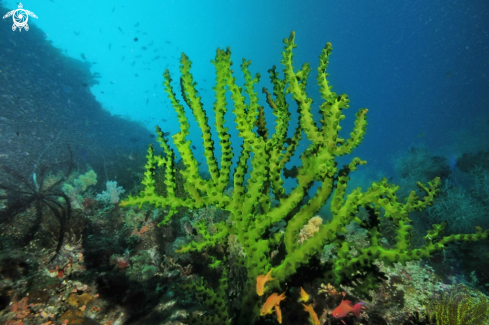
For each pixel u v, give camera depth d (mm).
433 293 3412
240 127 1780
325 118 1757
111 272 3488
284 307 2281
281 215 1910
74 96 14656
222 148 1852
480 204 6738
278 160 2086
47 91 12828
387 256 1765
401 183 9391
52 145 10172
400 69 60500
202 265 3613
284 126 2102
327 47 1691
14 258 3078
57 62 15039
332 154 1733
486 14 48375
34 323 2727
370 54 61812
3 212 3764
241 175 1885
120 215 4988
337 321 2682
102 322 3020
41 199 4117
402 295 3289
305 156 1873
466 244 5531
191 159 1868
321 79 1728
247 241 1909
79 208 4488
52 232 3809
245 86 1849
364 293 1946
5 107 10062
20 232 3701
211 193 1907
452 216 6680
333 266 1983
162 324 2375
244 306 2023
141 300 3311
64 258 3418
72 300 3025
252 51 62188
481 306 3033
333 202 1770
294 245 1856
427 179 8773
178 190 5676
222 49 1709
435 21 55125
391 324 2885
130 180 8570
